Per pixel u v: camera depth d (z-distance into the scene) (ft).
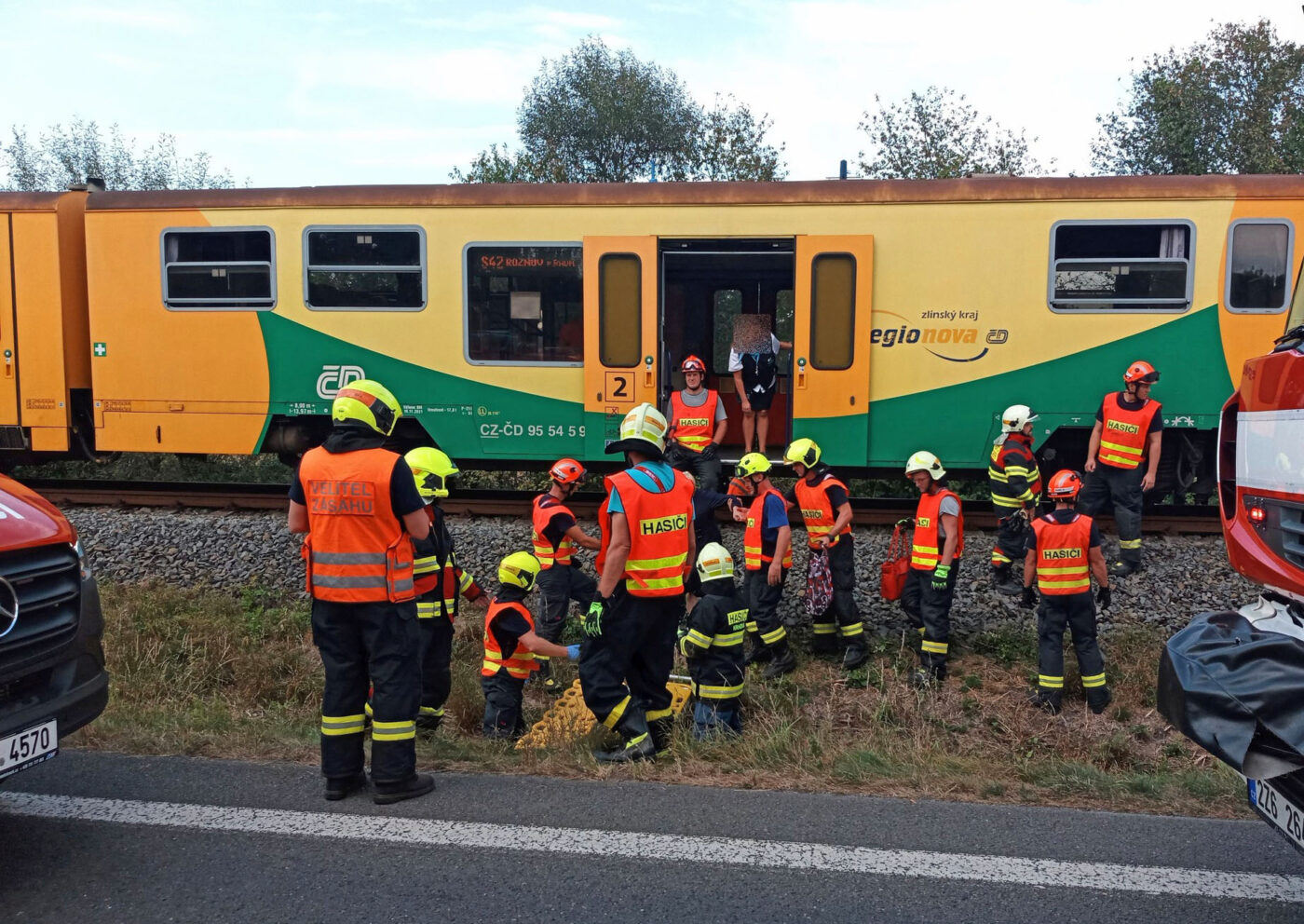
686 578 15.93
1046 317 27.78
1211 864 11.25
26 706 11.14
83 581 12.30
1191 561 25.17
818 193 28.30
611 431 29.43
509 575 17.43
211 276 30.42
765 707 20.03
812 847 11.55
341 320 30.04
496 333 29.68
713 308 33.63
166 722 16.28
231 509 30.78
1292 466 9.86
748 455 22.02
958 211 27.91
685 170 66.23
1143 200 27.32
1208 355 27.43
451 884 10.59
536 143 74.59
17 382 31.04
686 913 10.03
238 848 11.42
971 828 12.22
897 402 28.43
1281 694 8.97
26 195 30.81
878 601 24.58
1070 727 20.13
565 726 18.17
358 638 13.03
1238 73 57.47
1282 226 27.02
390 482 12.73
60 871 10.82
